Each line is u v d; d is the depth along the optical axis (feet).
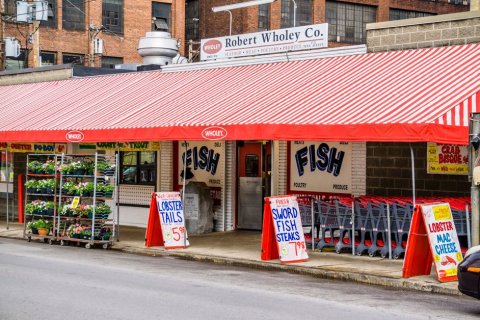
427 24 55.52
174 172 74.64
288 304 34.99
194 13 184.75
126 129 57.72
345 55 59.47
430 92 46.44
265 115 50.85
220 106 56.24
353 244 51.88
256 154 68.28
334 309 33.96
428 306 35.58
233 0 174.50
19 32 157.69
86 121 63.36
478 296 32.68
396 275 43.83
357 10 183.32
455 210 47.06
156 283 40.78
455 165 53.52
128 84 72.02
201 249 56.95
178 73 70.13
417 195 55.88
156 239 58.70
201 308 33.24
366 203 51.44
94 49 164.25
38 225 63.41
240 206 69.67
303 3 175.94
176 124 54.29
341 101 49.62
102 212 59.82
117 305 33.53
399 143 56.90
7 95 84.02
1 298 34.91
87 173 60.44
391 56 55.83
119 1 170.91
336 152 61.00
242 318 31.12
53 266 47.16
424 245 43.57
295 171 63.93
